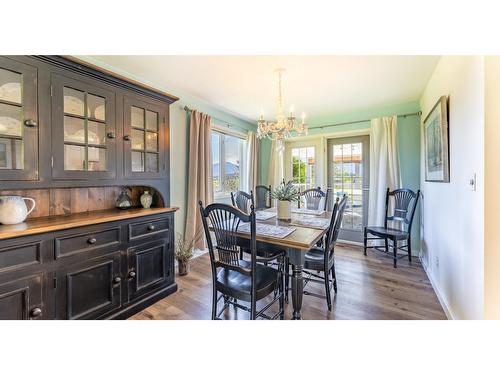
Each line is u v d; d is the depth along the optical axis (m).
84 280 1.51
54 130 1.45
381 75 2.29
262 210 2.87
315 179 4.03
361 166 3.68
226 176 3.88
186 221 2.97
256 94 2.83
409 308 1.88
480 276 1.22
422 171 2.89
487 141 1.16
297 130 2.33
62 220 1.53
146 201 2.18
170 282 2.15
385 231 2.92
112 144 1.79
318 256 2.00
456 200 1.61
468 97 1.37
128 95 1.90
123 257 1.75
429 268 2.49
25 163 1.33
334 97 2.91
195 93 2.81
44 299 1.33
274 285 1.58
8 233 1.19
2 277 1.17
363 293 2.12
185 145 2.96
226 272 1.71
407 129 3.14
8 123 1.29
